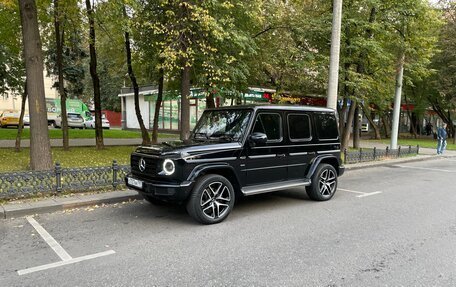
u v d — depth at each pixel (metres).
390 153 15.88
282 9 13.59
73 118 34.91
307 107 7.30
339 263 4.21
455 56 23.69
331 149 7.74
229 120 6.63
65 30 14.88
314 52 14.70
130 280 3.73
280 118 6.73
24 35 8.28
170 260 4.26
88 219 5.95
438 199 7.84
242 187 6.14
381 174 11.75
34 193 6.83
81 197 6.98
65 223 5.71
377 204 7.29
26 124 32.19
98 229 5.42
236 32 10.34
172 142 6.41
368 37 14.62
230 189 5.91
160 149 5.72
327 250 4.63
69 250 4.57
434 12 15.34
